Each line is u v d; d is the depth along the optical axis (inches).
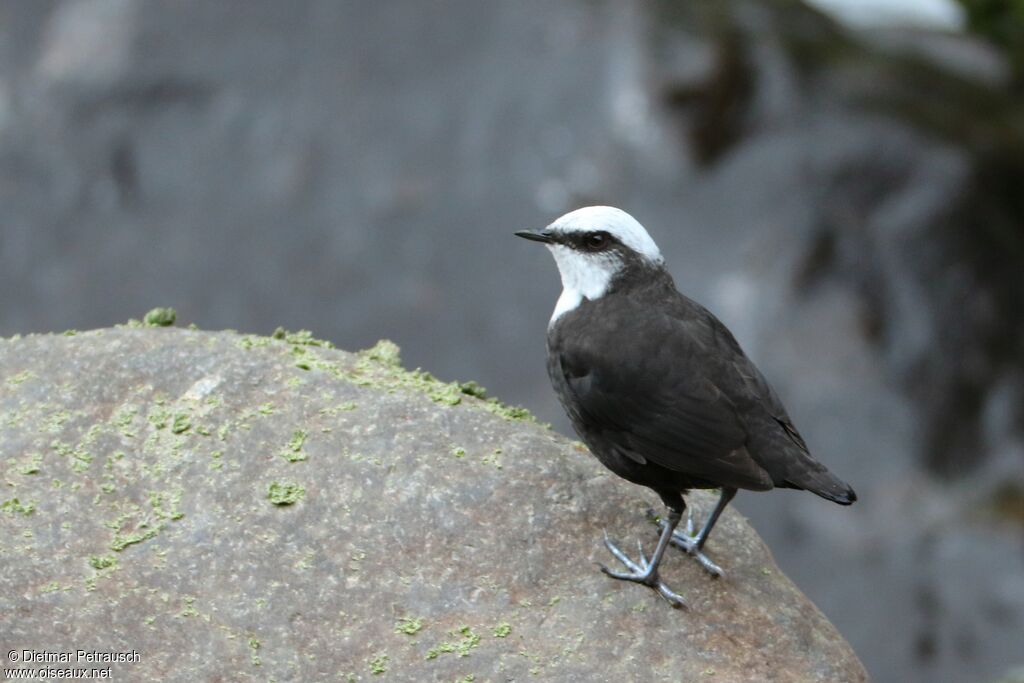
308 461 296.0
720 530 318.7
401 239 612.1
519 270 597.9
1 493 280.5
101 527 277.4
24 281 622.5
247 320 603.8
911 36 792.3
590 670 267.3
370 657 263.9
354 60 653.9
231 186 631.8
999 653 520.7
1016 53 801.6
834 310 595.2
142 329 328.2
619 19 650.2
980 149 661.3
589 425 308.3
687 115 627.5
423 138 631.8
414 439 305.4
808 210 612.1
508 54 644.7
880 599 537.0
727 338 315.0
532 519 294.4
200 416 303.1
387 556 281.7
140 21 669.9
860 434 575.2
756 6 713.0
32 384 307.3
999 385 603.5
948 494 569.6
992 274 624.1
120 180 639.1
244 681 254.8
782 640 283.9
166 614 263.7
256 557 276.8
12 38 676.7
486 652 268.1
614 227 321.7
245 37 663.1
